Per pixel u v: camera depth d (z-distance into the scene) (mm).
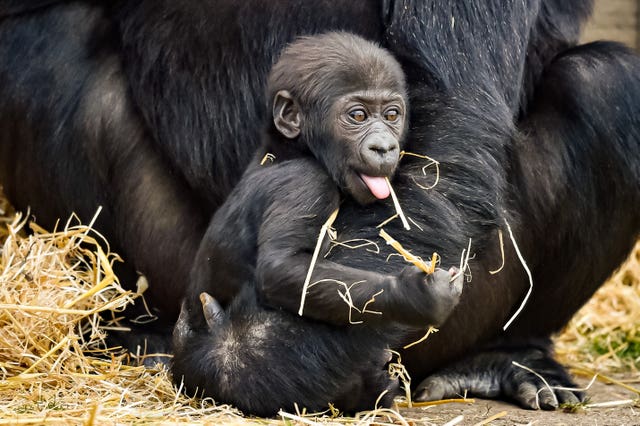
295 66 8695
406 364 10570
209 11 10148
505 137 9445
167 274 10539
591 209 10555
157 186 10391
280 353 8273
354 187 8375
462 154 9062
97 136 10281
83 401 8750
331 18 10062
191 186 10336
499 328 10883
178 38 10172
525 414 9961
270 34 10102
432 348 10430
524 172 10266
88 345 10438
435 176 8898
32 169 10500
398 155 8320
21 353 9469
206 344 8508
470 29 9633
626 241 10820
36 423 7891
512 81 9859
